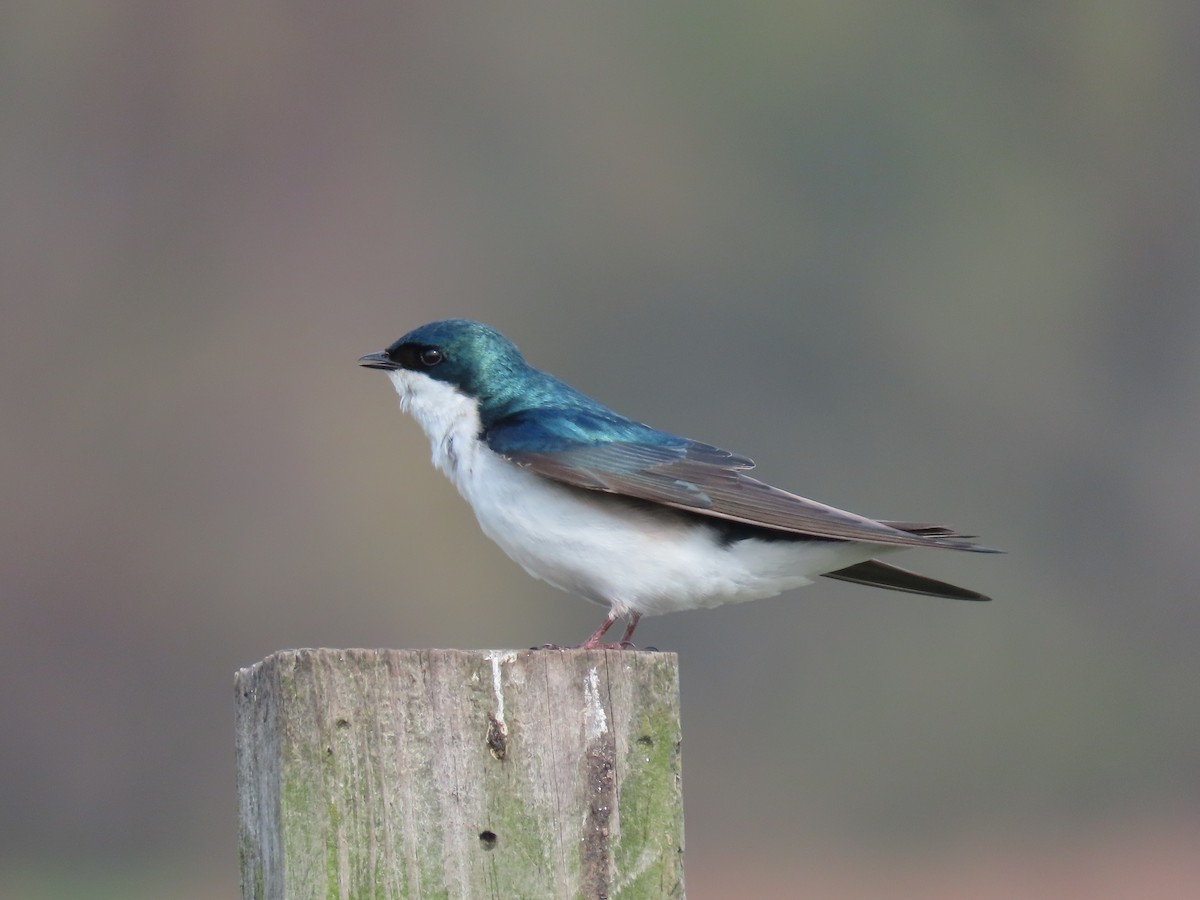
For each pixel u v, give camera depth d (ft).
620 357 81.56
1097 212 85.56
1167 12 88.28
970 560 72.38
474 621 72.18
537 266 84.12
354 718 10.91
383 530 74.69
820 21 87.20
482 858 10.99
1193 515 75.77
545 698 11.21
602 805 11.19
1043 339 81.15
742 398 78.43
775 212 84.43
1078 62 87.81
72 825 67.62
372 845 10.82
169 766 69.56
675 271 82.89
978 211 84.89
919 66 87.35
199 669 71.97
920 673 66.23
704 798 62.08
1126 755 69.21
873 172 85.30
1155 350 82.17
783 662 64.49
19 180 83.92
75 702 70.03
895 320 80.74
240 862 11.73
